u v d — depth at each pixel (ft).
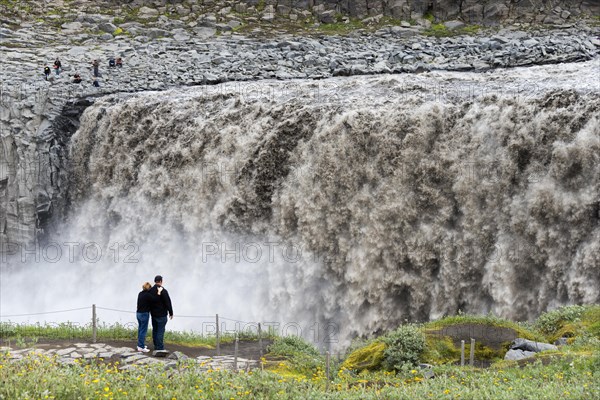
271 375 130.52
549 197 210.59
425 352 148.25
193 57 391.24
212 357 157.07
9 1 465.06
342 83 296.51
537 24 385.50
